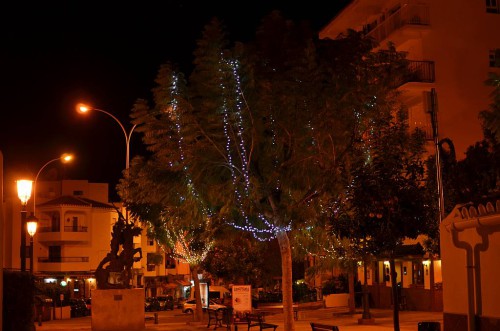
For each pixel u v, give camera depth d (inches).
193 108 807.7
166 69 815.1
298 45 834.8
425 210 589.6
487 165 807.1
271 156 815.1
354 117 791.7
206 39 796.0
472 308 515.8
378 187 570.6
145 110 823.7
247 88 786.8
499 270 484.4
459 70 1494.8
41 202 2913.4
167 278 3211.1
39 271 2716.5
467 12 1518.2
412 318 1221.7
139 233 1180.5
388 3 1635.1
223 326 1221.1
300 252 927.7
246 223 900.6
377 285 1615.4
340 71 801.6
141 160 1067.9
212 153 813.9
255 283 2103.8
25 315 656.4
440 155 625.3
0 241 510.0
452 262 556.4
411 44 1529.3
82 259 2760.8
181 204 864.3
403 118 864.3
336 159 786.8
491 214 483.5
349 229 581.9
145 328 1170.6
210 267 1898.4
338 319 1273.4
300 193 807.7
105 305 1114.1
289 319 808.3
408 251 1169.4
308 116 783.7
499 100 713.0
